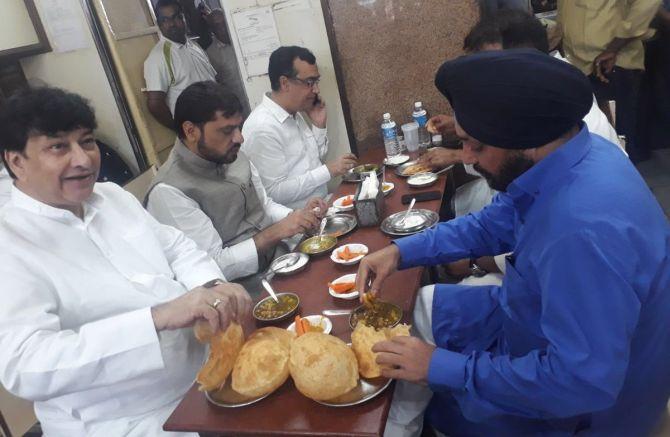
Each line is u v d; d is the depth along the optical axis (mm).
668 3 3197
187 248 1669
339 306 1326
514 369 935
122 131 3141
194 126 1880
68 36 2900
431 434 1504
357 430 907
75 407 1277
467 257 1445
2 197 2068
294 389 1052
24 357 1074
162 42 3273
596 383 841
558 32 3295
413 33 2781
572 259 852
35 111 1135
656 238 896
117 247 1404
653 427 1061
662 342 960
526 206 1018
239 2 2830
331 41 2809
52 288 1228
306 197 2617
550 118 886
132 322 1126
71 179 1211
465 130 958
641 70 3287
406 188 2178
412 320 1299
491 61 896
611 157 964
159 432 1298
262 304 1391
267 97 2602
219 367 1070
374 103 2951
